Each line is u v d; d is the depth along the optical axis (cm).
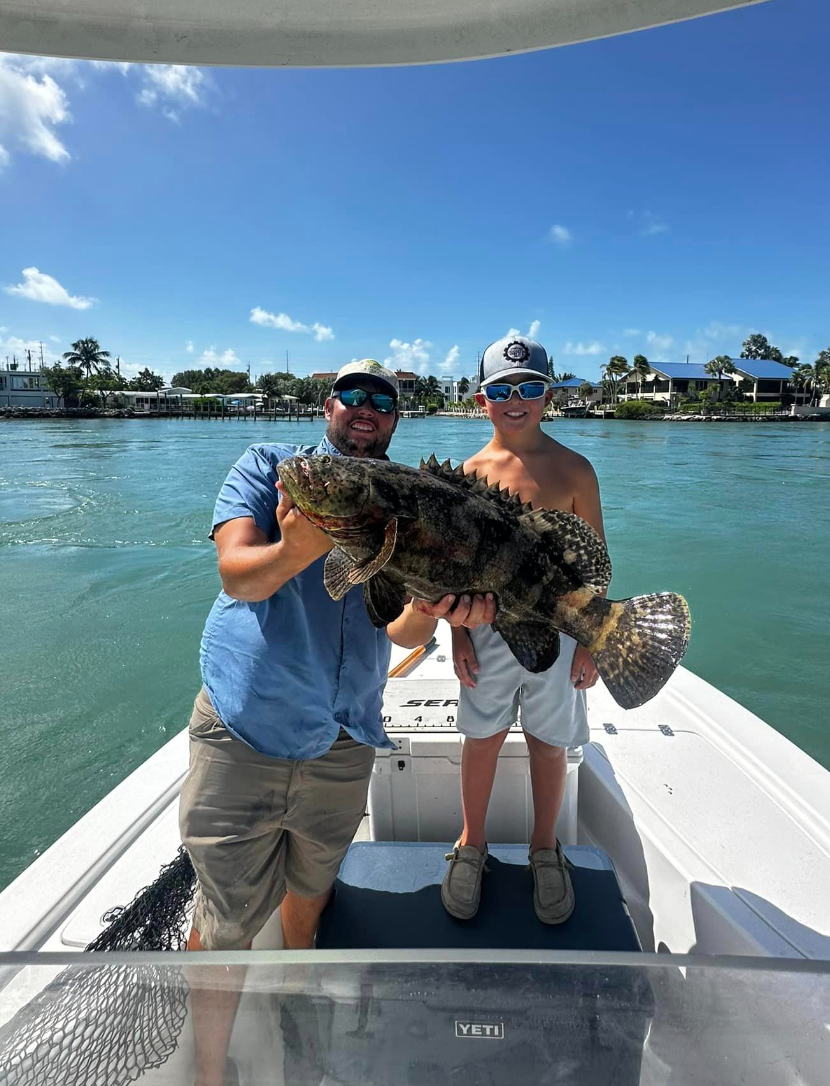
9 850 464
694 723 358
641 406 9638
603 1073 149
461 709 291
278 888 254
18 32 211
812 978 155
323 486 198
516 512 251
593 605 257
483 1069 150
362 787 268
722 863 257
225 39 218
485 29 215
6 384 11600
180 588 1034
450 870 276
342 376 259
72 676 725
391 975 161
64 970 156
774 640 824
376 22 213
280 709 243
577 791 322
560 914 259
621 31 210
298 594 249
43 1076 142
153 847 272
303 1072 153
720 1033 150
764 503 1820
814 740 607
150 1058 150
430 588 228
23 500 1889
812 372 9919
